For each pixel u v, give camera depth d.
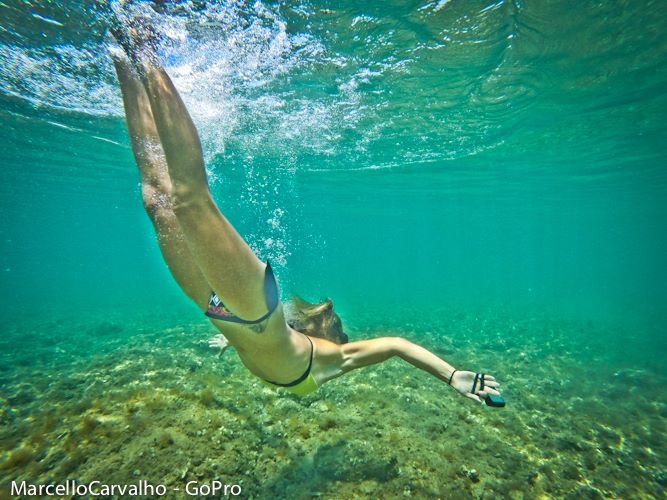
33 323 9.00
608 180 11.23
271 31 3.03
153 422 2.36
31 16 2.95
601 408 3.73
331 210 22.02
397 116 5.44
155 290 21.83
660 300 18.58
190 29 2.76
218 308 1.03
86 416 2.43
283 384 1.27
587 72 4.06
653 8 2.96
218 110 5.00
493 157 8.28
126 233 38.72
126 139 7.20
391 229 38.81
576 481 2.32
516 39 3.38
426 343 6.57
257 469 2.04
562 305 15.33
